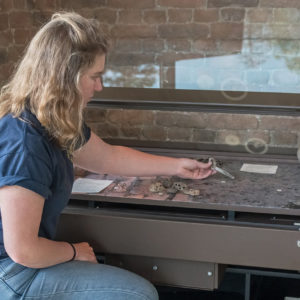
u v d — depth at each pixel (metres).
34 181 1.45
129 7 2.39
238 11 2.32
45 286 1.57
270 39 2.33
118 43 2.46
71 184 1.68
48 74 1.45
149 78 2.49
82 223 1.92
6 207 1.44
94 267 1.65
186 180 2.10
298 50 2.32
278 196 1.90
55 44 1.44
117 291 1.60
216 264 1.88
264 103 2.42
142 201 1.89
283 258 1.79
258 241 1.79
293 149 2.48
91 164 1.95
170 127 2.59
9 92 1.58
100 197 1.93
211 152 2.43
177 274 1.93
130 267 1.97
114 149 1.97
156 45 2.43
